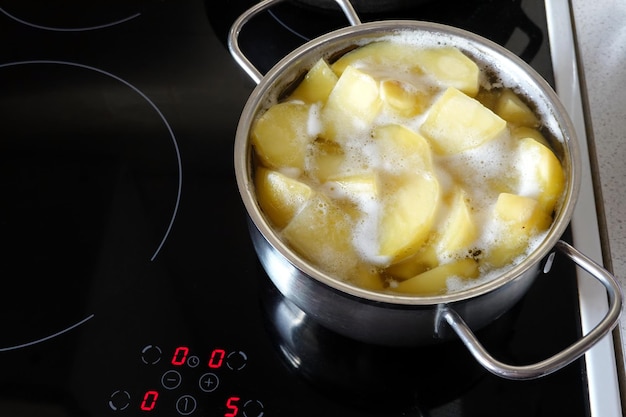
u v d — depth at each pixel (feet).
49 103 1.88
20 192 1.74
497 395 1.50
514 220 1.47
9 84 1.91
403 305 1.27
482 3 2.02
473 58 1.70
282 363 1.53
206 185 1.75
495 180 1.56
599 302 1.59
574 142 1.49
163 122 1.84
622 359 1.56
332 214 1.49
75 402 1.47
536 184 1.53
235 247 1.67
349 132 1.61
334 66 1.67
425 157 1.55
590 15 2.09
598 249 1.65
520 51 1.94
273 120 1.59
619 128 1.89
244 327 1.57
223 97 1.89
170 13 2.02
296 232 1.48
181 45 1.97
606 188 1.80
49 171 1.77
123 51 1.96
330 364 1.54
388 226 1.49
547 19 1.98
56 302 1.59
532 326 1.58
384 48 1.69
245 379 1.50
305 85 1.67
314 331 1.58
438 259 1.47
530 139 1.57
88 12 2.02
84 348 1.53
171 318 1.57
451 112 1.59
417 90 1.63
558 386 1.50
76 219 1.70
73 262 1.64
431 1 1.98
